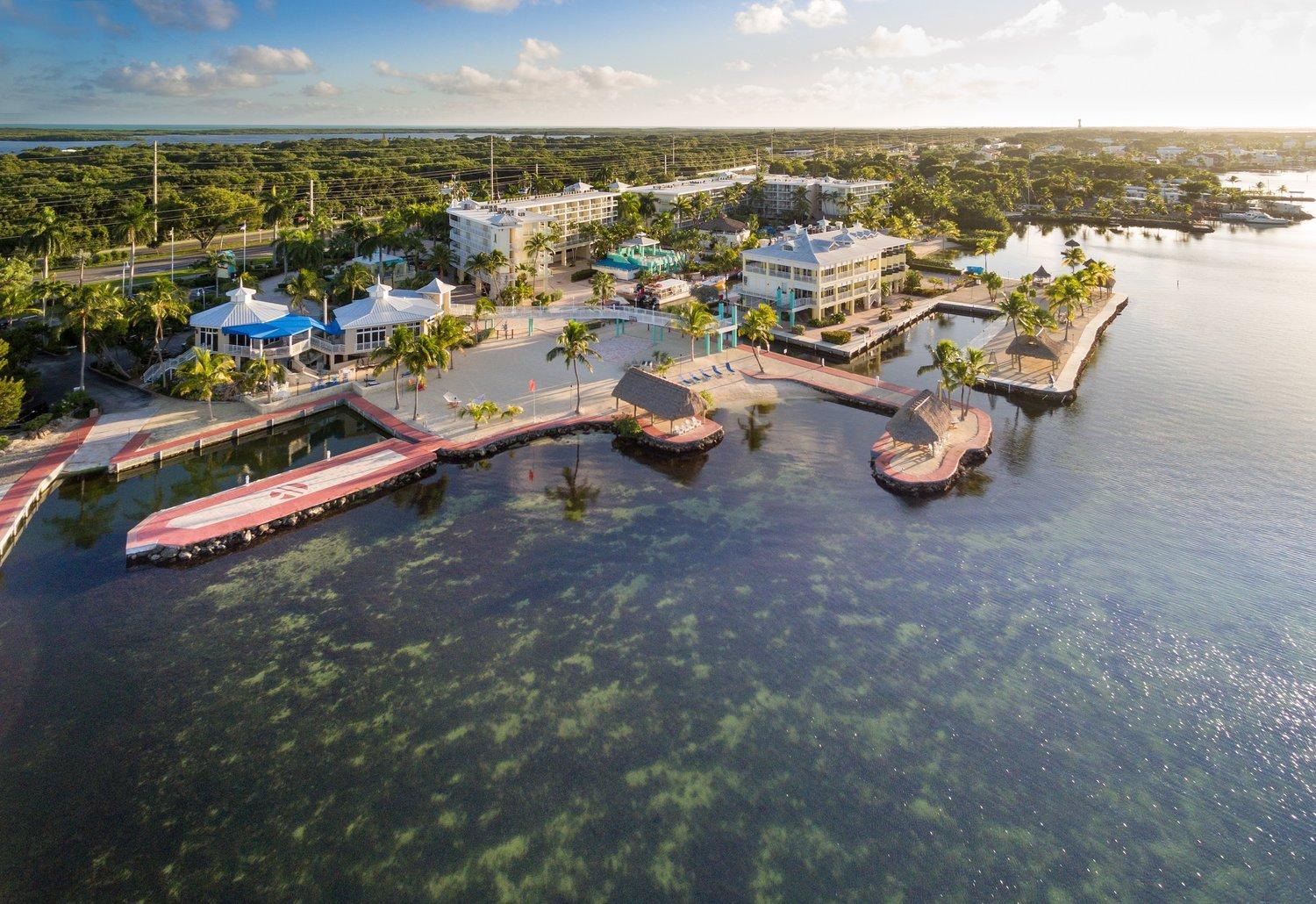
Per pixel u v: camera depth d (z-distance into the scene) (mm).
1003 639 44469
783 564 51906
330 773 35062
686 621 45969
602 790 34250
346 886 29828
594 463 67812
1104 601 47750
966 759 36188
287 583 49656
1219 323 113812
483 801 33625
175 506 58688
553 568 51531
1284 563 51406
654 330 100312
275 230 167000
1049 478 64188
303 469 63938
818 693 40219
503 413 75312
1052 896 29781
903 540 54875
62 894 29500
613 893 29578
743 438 72812
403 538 55281
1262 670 41844
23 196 157250
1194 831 32625
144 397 78750
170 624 45344
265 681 40781
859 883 30156
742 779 34875
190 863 30828
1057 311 116938
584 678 41188
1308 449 68812
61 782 34469
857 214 182250
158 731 37406
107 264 143500
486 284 133625
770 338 105562
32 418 71000
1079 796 34312
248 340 83062
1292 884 30344
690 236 156250
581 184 188750
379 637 44375
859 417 77812
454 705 39250
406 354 74500
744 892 29719
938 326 114625
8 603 46875
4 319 93562
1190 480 63469
